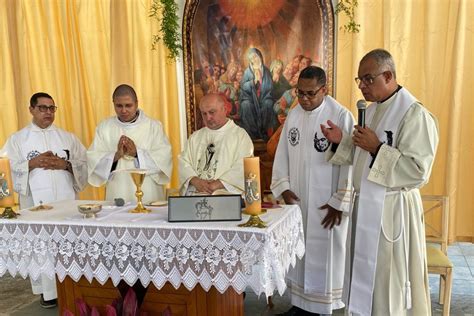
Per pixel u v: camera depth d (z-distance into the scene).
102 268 2.35
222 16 4.53
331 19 4.25
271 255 2.08
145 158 3.36
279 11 4.39
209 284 2.19
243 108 4.60
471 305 3.36
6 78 5.16
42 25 5.07
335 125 2.77
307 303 3.09
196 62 4.66
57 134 3.79
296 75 4.41
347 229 2.93
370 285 2.41
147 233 2.22
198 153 3.20
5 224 2.45
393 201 2.39
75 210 2.68
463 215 4.23
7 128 5.22
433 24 4.07
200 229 2.14
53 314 3.43
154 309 2.59
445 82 4.13
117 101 3.37
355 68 4.21
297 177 3.10
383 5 4.14
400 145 2.32
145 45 4.80
